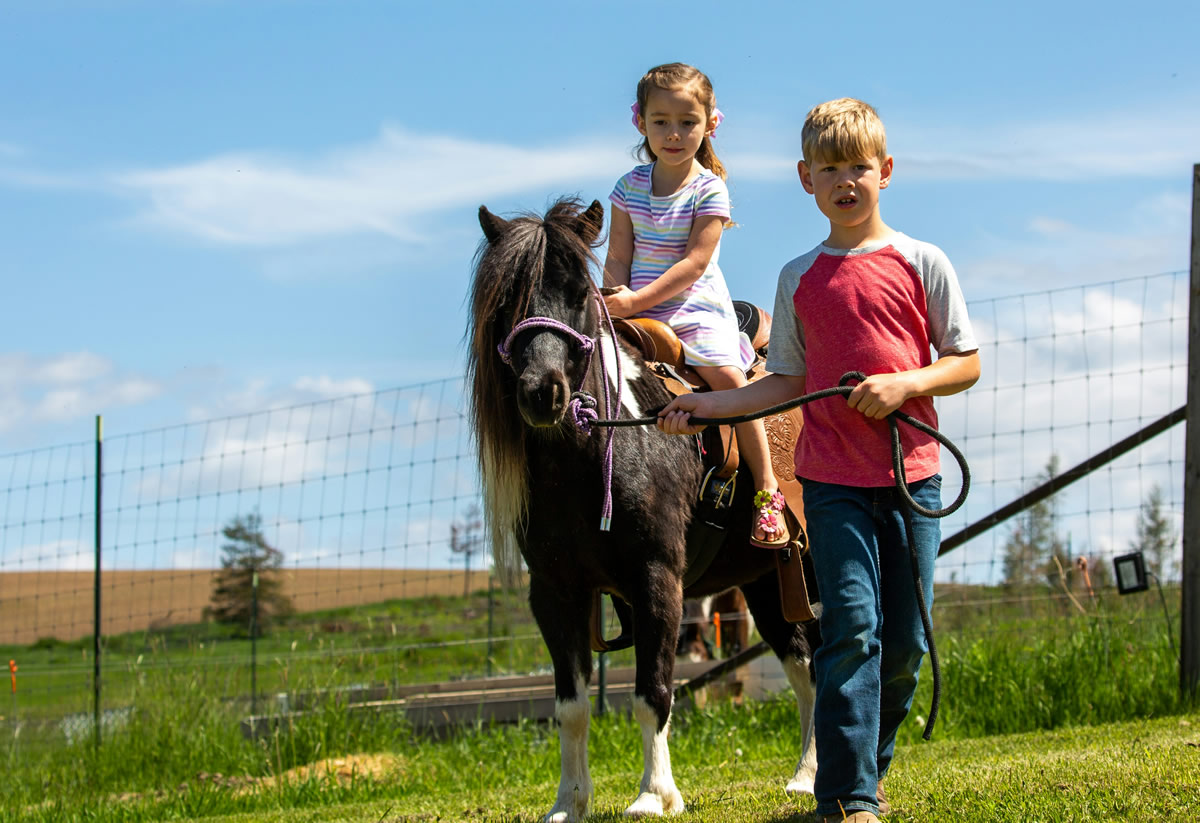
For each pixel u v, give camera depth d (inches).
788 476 183.0
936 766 180.9
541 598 158.2
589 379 151.4
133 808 243.6
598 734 273.9
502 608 462.9
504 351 148.1
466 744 280.8
